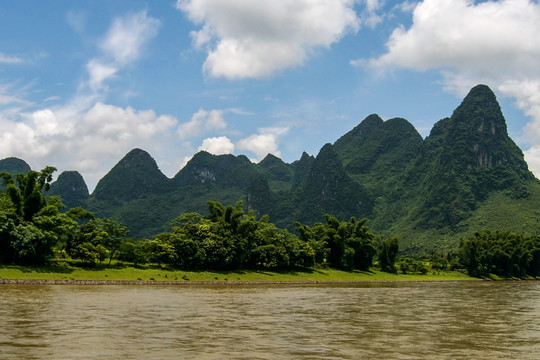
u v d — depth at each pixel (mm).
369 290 71125
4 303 35781
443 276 129875
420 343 23719
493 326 31344
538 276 156000
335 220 118000
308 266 102562
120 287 58375
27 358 17438
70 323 26562
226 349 20547
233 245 84188
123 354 18750
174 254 78812
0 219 61906
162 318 30656
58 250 76688
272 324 29531
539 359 20375
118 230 75562
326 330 27547
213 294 53031
